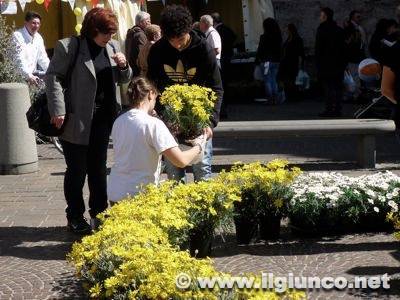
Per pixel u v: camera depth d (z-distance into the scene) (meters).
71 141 8.37
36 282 7.07
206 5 21.47
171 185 7.22
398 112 8.76
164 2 18.19
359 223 8.30
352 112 18.05
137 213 6.19
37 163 11.93
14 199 10.22
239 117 17.64
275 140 14.66
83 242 5.64
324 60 17.25
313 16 21.94
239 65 20.88
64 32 17.05
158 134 7.04
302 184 8.41
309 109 18.86
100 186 8.55
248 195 7.93
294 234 8.25
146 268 4.94
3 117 11.65
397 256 7.54
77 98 8.30
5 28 13.67
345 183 8.41
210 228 7.33
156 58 8.09
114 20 8.30
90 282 5.41
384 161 12.71
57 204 9.94
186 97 7.53
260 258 7.59
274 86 19.89
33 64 13.98
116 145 7.23
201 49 8.03
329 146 13.97
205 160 8.29
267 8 20.94
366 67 16.02
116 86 8.54
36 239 8.40
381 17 21.80
